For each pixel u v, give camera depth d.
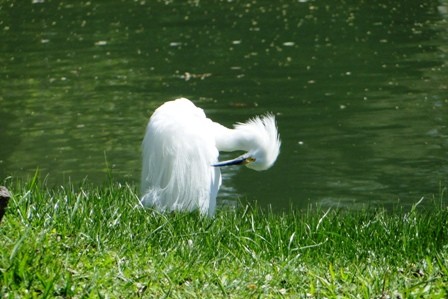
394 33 25.98
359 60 23.03
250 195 14.57
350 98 19.73
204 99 19.97
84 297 6.07
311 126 17.94
